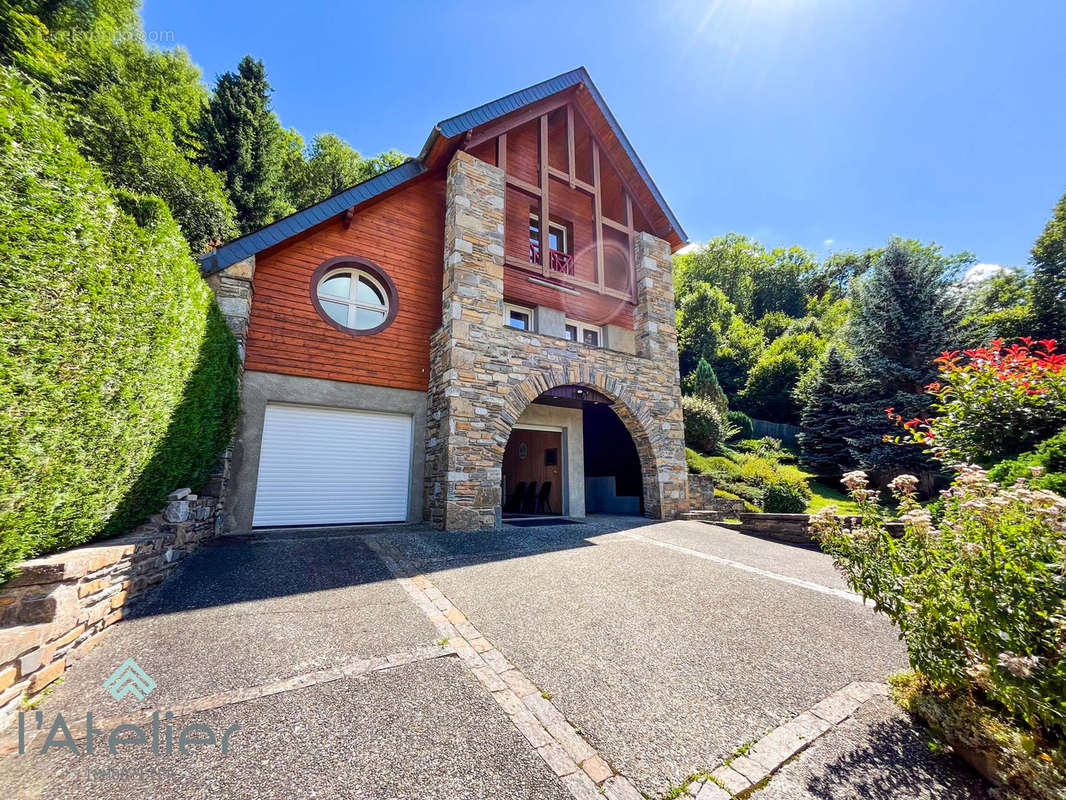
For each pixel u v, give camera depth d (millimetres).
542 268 9180
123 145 11367
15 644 2082
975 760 2027
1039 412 5242
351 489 7582
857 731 2330
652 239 11047
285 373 7250
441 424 7555
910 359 14102
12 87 2354
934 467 12758
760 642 3336
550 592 4172
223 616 3354
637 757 2074
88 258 2770
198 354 4781
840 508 11461
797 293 36938
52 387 2498
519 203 10109
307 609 3566
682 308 29312
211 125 16172
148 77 15062
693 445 16438
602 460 13000
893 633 3568
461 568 4828
